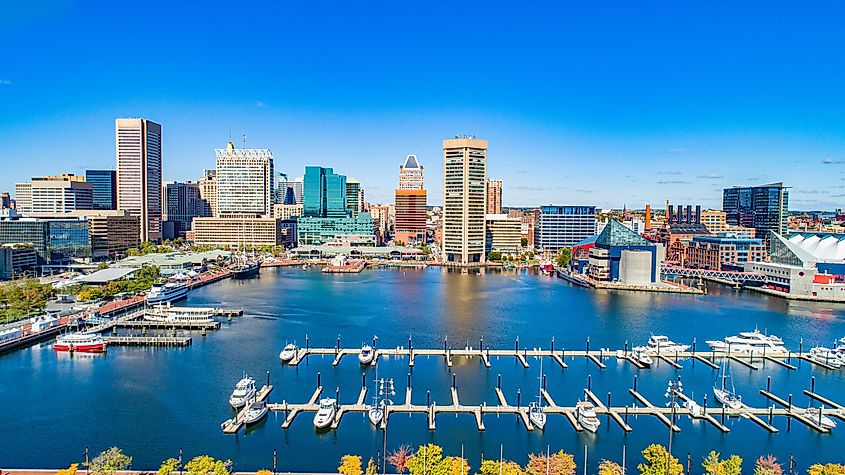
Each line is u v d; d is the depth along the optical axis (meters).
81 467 141.25
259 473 129.50
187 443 156.12
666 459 134.38
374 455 150.25
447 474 127.88
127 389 197.00
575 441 159.25
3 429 164.75
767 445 157.38
